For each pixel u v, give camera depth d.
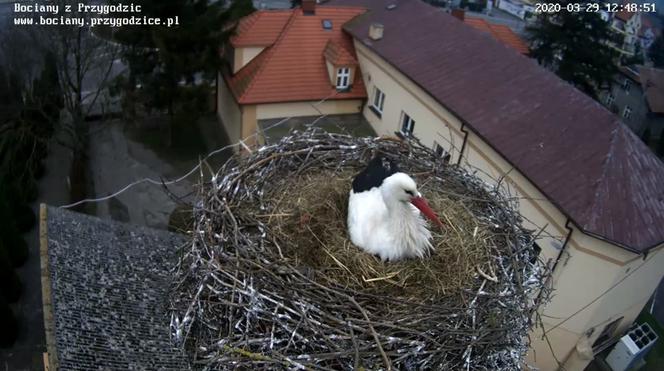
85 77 18.36
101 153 15.65
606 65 19.58
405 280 4.82
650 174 8.51
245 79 14.04
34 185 14.01
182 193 14.39
